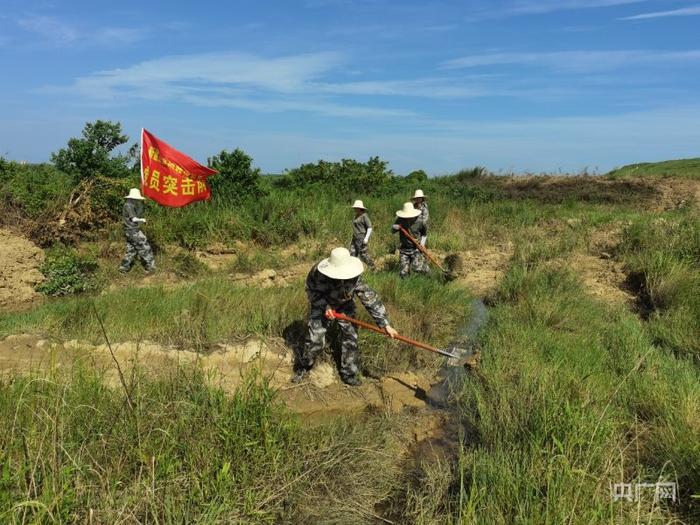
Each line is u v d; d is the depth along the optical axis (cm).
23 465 347
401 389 625
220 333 695
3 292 970
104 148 1492
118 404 443
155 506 353
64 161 1455
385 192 1978
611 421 455
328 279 587
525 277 954
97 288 1049
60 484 343
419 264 1064
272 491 400
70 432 397
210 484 383
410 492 433
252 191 1562
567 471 372
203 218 1355
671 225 1210
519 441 448
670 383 537
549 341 688
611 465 397
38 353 630
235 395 449
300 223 1411
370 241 1395
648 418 496
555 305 814
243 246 1320
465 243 1420
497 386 566
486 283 1088
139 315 729
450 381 648
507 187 2255
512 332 729
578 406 459
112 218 1348
